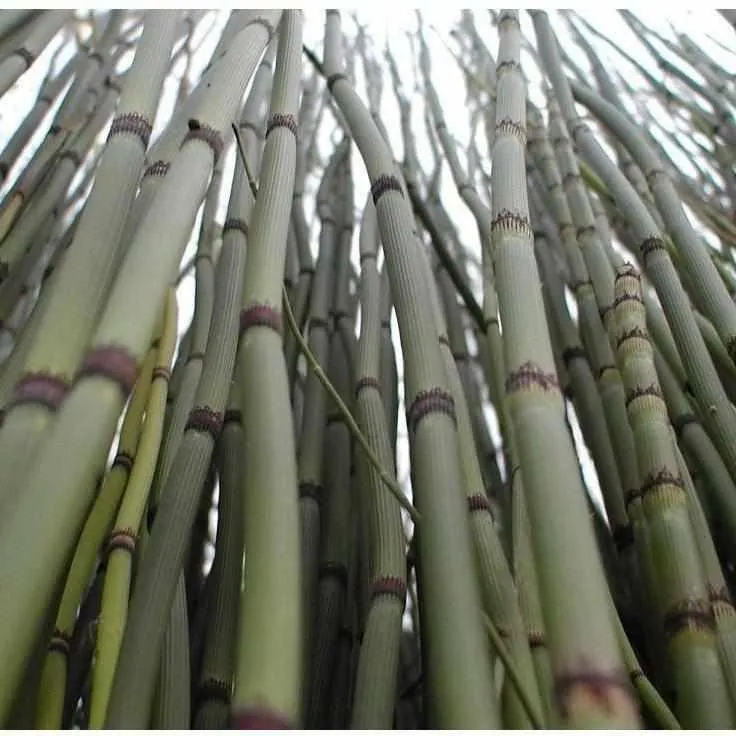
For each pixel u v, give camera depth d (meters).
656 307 0.26
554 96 0.35
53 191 0.29
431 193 0.38
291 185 0.18
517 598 0.17
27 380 0.14
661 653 0.21
